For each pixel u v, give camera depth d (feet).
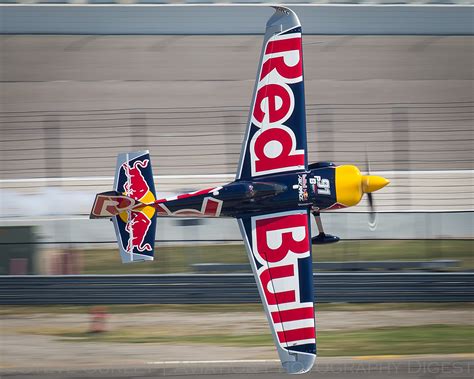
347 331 204.44
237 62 300.81
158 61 301.84
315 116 281.54
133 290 217.77
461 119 282.56
